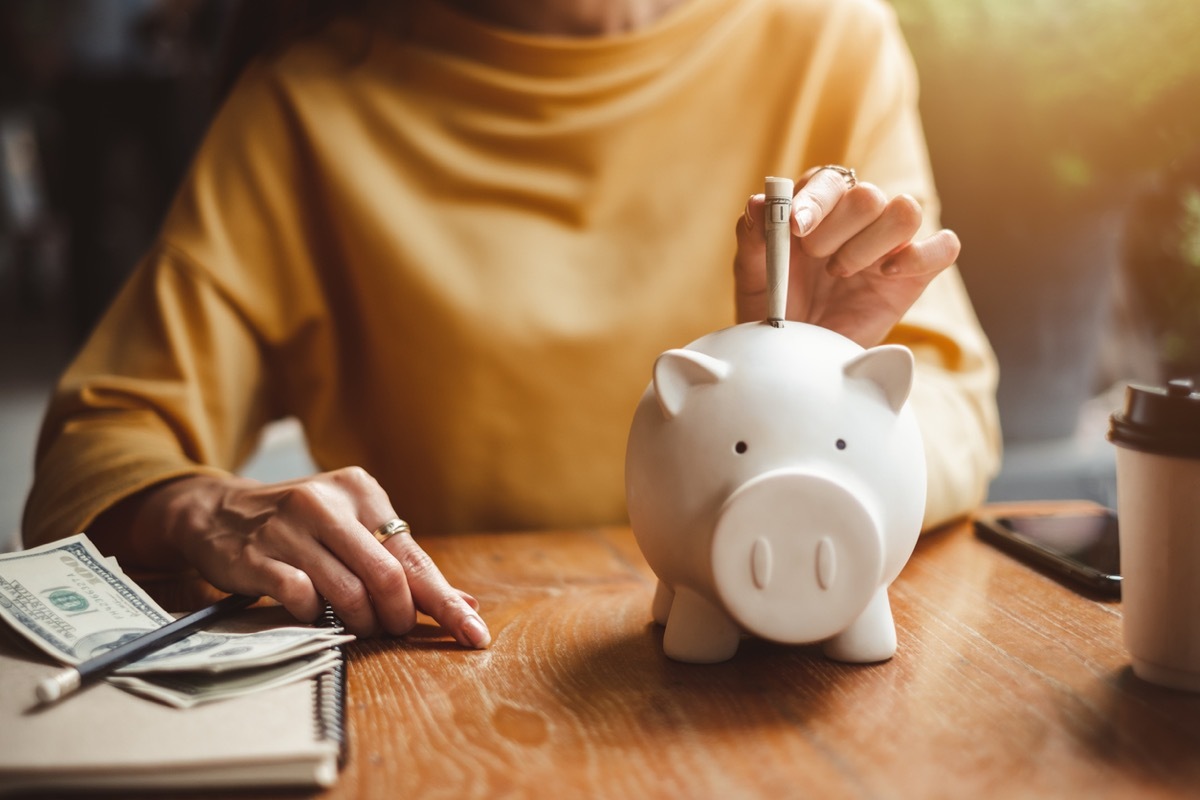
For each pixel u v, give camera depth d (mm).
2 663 697
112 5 5582
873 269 916
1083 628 812
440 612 797
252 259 1321
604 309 1342
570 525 1365
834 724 634
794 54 1382
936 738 614
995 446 1247
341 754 586
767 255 746
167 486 957
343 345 1391
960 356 1239
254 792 551
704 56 1361
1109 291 1909
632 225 1366
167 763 542
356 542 807
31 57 6074
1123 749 598
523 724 638
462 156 1351
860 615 732
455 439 1333
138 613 784
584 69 1344
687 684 702
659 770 576
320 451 1408
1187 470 652
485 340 1309
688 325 1365
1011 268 1845
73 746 559
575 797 545
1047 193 1784
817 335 738
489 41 1337
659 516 715
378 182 1332
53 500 987
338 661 699
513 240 1336
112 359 1229
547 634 811
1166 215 1756
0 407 4500
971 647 770
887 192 1357
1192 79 1655
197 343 1257
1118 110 1701
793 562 672
